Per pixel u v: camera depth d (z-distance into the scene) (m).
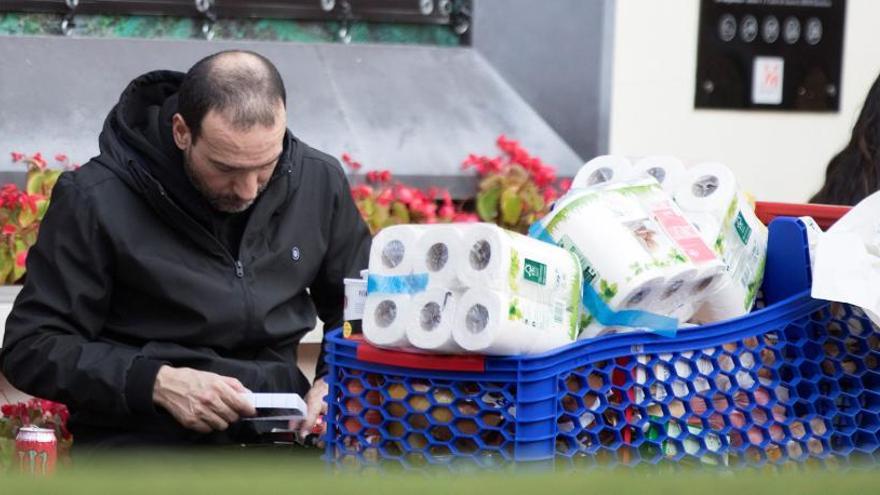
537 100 16.48
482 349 6.93
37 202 13.61
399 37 16.52
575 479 6.00
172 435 9.69
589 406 7.34
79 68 14.74
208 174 9.29
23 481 5.63
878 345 8.16
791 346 7.95
